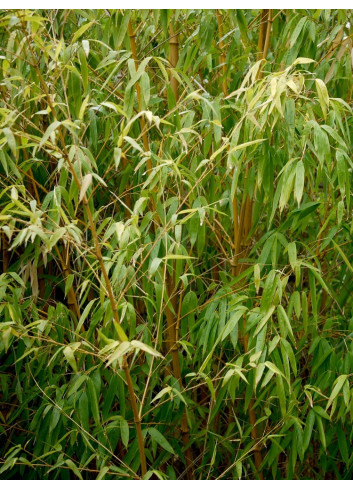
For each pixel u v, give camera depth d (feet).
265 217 5.96
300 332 5.58
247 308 4.54
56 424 4.84
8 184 5.58
